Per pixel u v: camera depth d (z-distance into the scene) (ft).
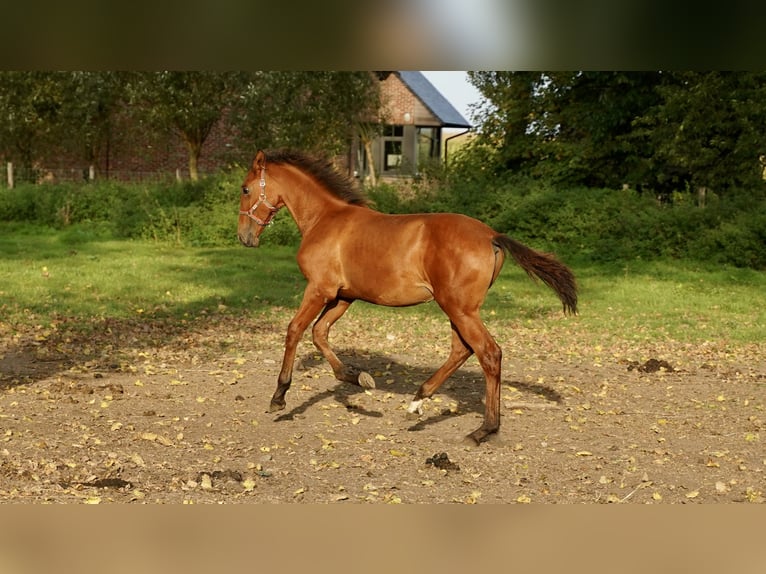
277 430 24.18
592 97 82.43
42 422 24.17
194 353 34.50
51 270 54.54
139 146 107.14
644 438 23.95
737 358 35.68
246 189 25.70
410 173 86.28
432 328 41.22
